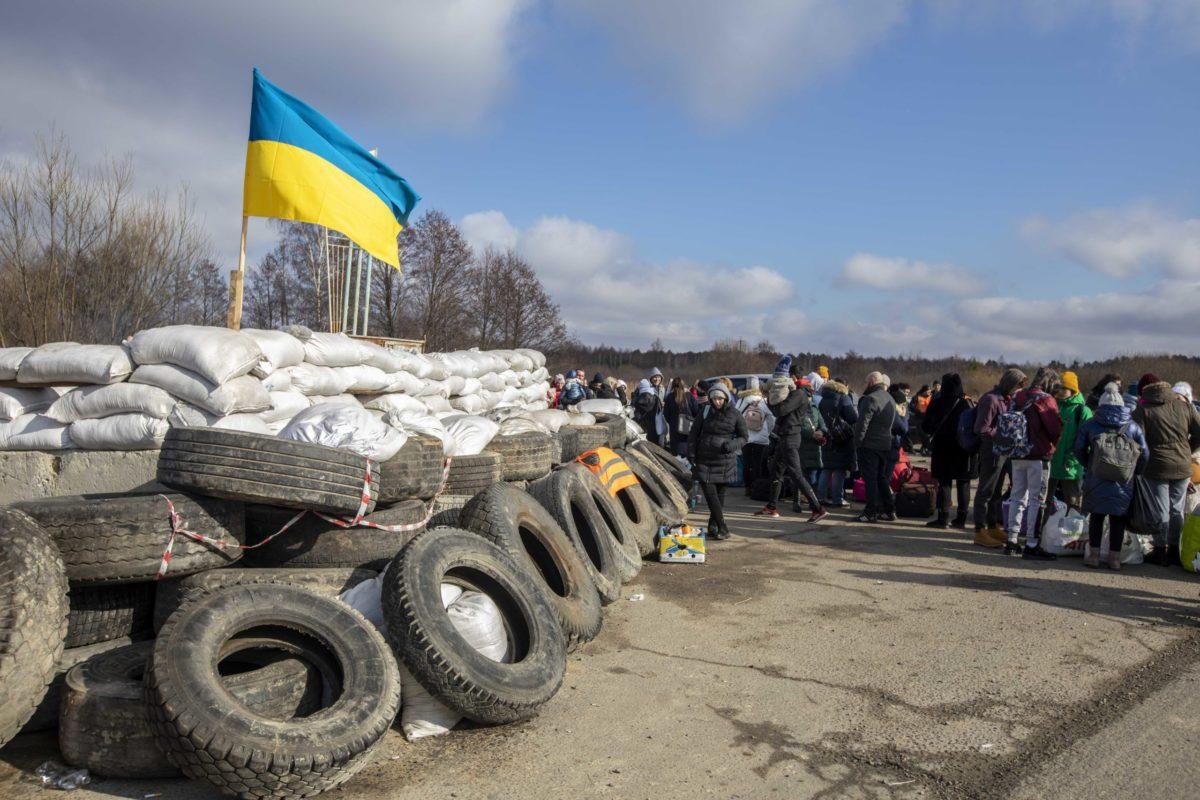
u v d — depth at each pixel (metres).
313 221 8.80
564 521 6.54
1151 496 7.61
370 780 3.72
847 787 3.73
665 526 8.47
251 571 4.89
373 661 4.00
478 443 7.69
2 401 6.52
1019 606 6.71
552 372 36.09
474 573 4.89
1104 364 35.44
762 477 12.96
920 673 5.17
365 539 5.37
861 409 10.66
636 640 5.81
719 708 4.61
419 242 28.41
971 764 3.96
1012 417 8.41
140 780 3.65
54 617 3.66
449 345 28.98
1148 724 4.41
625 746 4.11
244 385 6.19
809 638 5.86
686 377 40.25
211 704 3.37
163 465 4.84
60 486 6.40
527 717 4.35
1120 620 6.34
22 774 3.69
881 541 9.51
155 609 4.75
